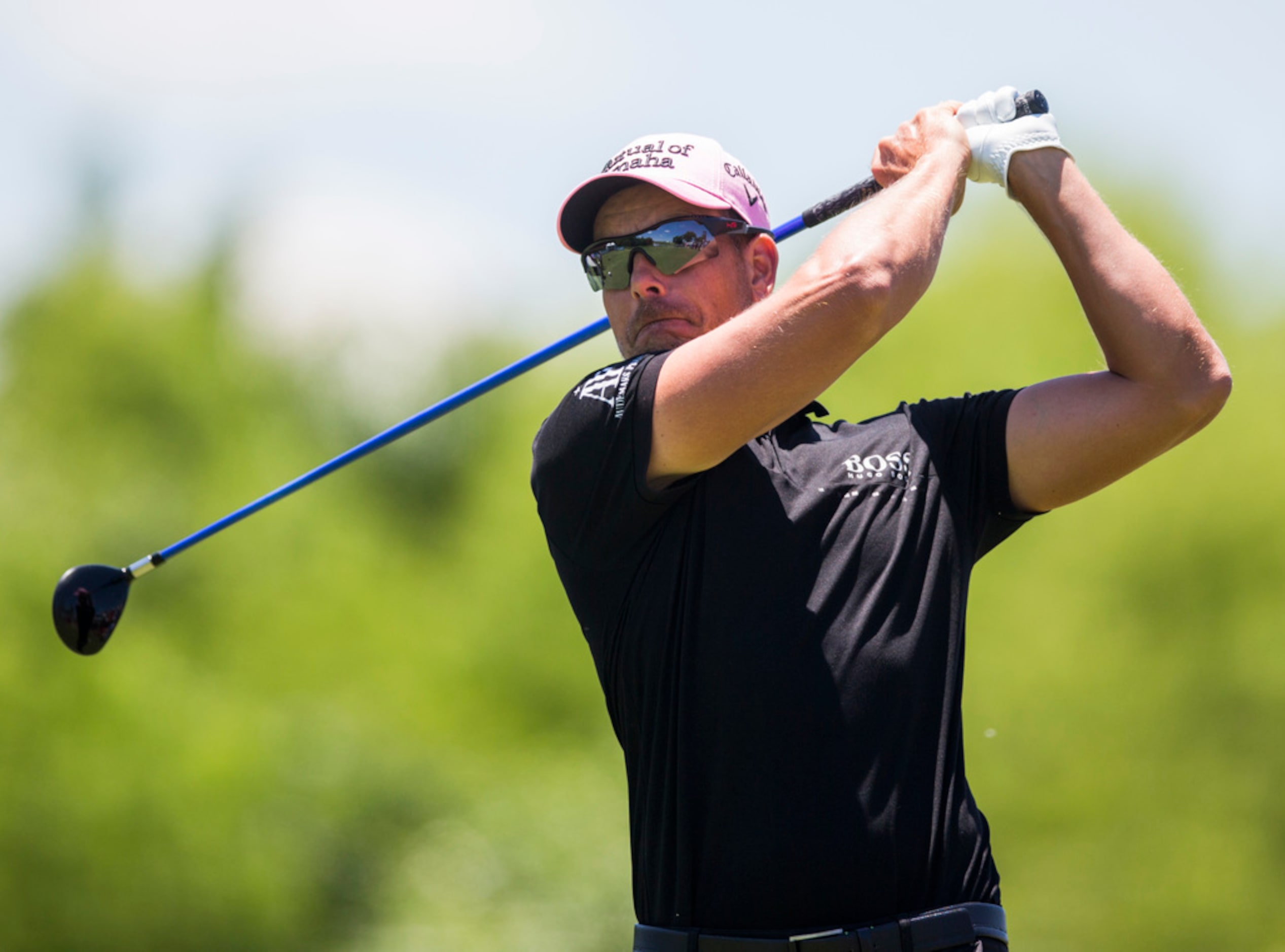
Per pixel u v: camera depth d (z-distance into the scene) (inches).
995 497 382.6
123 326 3432.6
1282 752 2187.5
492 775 2817.4
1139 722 2206.0
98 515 2738.7
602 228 430.9
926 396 2482.8
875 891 327.6
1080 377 385.7
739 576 343.9
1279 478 2288.4
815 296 328.5
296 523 3169.3
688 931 333.1
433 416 500.7
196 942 2192.4
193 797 2199.8
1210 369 376.8
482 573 3410.4
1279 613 2222.0
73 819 2110.0
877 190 435.5
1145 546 2285.9
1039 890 2166.6
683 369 340.2
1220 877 2122.3
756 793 331.3
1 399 3353.8
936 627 350.3
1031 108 398.6
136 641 2372.0
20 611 2249.0
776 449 365.1
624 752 375.2
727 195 418.9
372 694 3009.4
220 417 3486.7
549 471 366.9
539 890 2493.8
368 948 2369.6
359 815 2541.8
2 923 2085.4
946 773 341.4
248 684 2738.7
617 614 359.6
